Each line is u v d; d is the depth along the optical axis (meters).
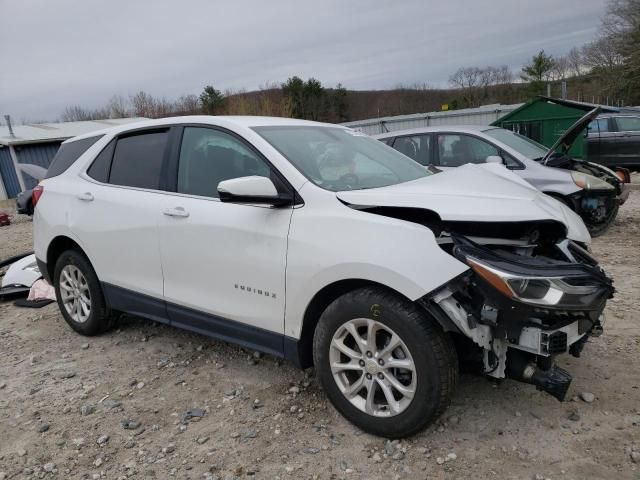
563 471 2.60
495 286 2.55
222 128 3.61
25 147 25.56
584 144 12.45
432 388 2.67
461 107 56.06
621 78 41.31
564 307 2.52
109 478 2.75
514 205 2.88
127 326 4.87
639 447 2.73
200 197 3.61
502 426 2.98
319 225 2.97
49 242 4.68
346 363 3.01
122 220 4.00
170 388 3.66
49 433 3.20
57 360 4.25
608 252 6.59
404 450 2.82
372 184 3.39
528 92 52.19
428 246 2.66
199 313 3.62
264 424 3.15
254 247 3.22
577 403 3.17
